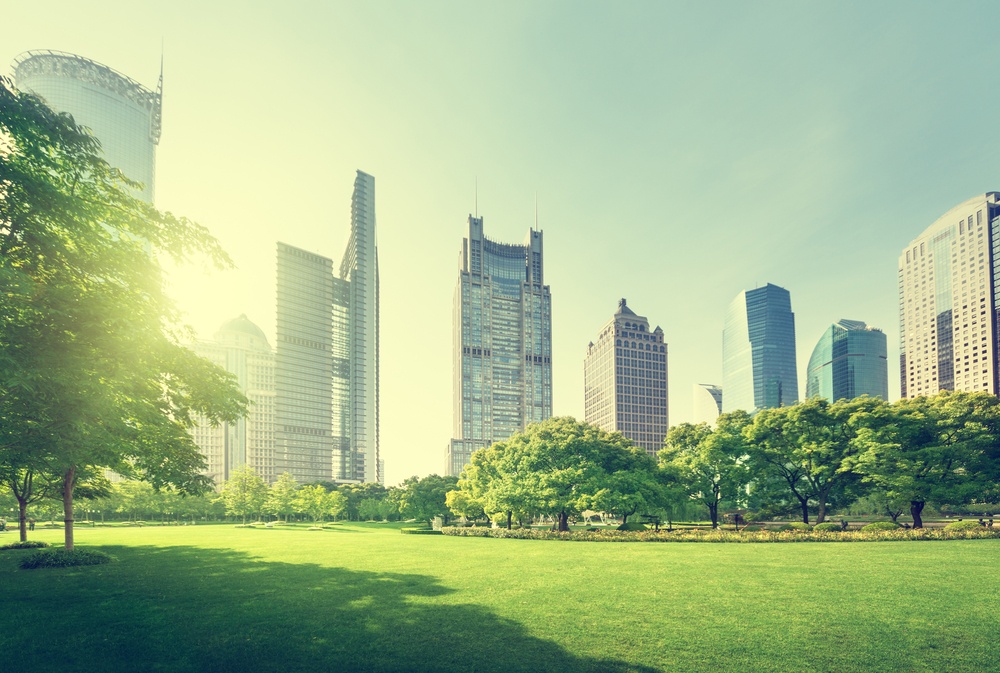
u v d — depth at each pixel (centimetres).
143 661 1203
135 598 1867
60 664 1184
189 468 2783
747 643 1301
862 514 7075
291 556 3186
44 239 1581
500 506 5400
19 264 1619
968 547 3016
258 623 1507
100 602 1803
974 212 18862
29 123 1528
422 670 1145
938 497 4428
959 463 4662
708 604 1686
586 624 1473
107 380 1720
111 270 1806
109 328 1577
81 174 1784
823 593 1823
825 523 4566
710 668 1150
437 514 9100
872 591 1841
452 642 1324
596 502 4878
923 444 4794
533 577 2248
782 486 5872
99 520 10325
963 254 19200
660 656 1219
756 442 5612
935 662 1175
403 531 6269
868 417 4831
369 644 1312
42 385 1388
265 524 9456
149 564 2820
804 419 5231
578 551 3303
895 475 4469
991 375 17962
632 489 5141
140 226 1900
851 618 1502
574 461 5747
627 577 2212
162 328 2031
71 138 1662
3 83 1487
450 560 2902
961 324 19162
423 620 1528
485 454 6831
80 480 3484
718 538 3788
